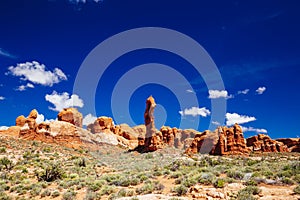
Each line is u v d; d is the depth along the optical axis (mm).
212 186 19891
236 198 16203
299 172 21297
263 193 16938
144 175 27344
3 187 28078
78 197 22188
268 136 80250
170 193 19547
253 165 34000
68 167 42406
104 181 26625
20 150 54156
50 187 28094
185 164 35094
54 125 75750
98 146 78375
